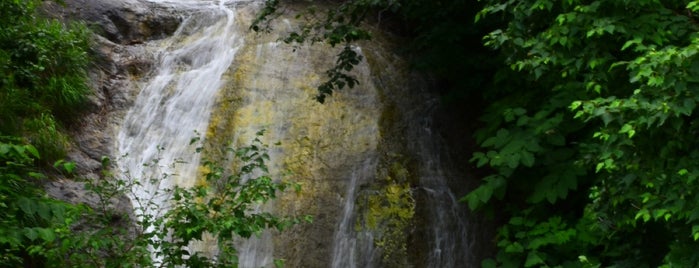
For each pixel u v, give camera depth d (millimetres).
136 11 9891
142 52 9359
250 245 7344
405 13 8906
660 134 5043
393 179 8250
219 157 8055
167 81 8930
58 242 5859
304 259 7449
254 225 5496
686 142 4969
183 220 5824
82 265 5441
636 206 5430
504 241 7176
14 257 5473
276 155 8070
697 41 4609
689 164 4949
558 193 6910
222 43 9578
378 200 8031
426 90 9422
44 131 7449
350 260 7629
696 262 5109
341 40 7816
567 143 7453
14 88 7676
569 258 7051
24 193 4535
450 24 8766
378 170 8250
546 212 7453
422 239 7988
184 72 9117
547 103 7348
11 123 7324
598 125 6840
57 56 8312
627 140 5117
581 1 5879
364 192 8039
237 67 9031
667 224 5367
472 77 8875
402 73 9469
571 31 5703
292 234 7512
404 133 8797
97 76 8688
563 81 6711
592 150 5934
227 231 5418
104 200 6000
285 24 9883
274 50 9320
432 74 9609
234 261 5551
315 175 7992
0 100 7414
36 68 7922
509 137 7184
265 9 8320
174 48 9570
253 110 8531
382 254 7738
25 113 7625
